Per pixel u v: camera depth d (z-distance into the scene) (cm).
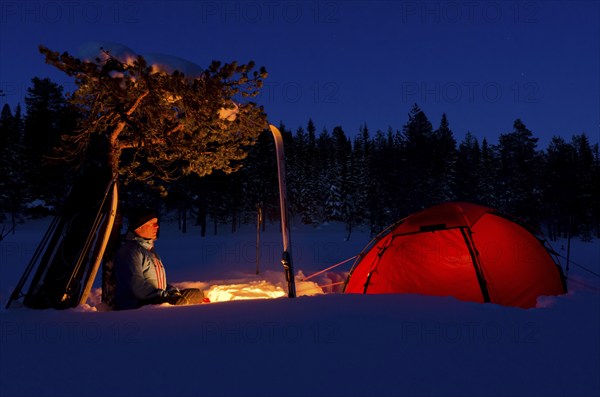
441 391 200
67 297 447
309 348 262
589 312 346
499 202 6406
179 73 539
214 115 585
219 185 5331
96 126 605
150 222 479
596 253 2094
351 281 761
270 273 1004
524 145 6531
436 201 6322
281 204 495
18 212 5216
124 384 210
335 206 6688
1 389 205
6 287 713
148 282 462
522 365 233
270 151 6219
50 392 202
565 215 5509
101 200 500
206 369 229
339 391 200
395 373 222
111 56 536
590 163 6200
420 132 6925
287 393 198
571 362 237
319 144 9519
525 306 609
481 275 623
